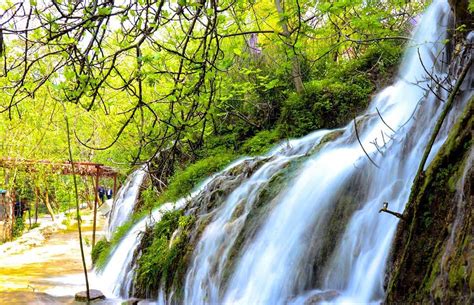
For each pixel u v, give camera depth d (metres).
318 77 9.72
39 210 25.00
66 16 2.84
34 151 13.85
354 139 6.06
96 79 3.13
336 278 4.24
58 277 8.20
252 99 9.37
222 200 6.23
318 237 4.57
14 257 10.41
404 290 3.32
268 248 4.90
